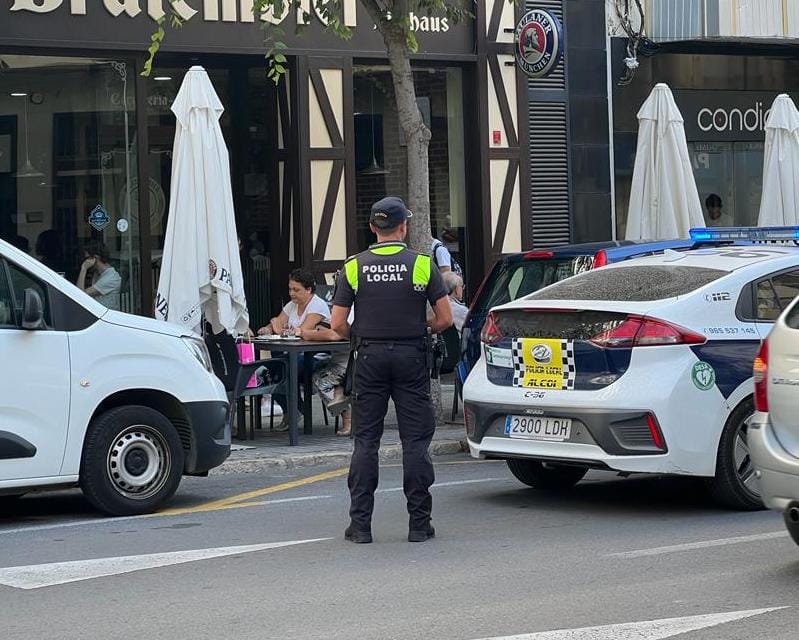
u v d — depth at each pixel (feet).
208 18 125.90
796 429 56.03
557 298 74.95
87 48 121.80
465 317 100.17
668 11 151.74
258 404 109.29
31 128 123.44
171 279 99.71
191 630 49.39
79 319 73.05
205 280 99.71
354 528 65.92
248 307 137.28
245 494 82.33
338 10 107.76
